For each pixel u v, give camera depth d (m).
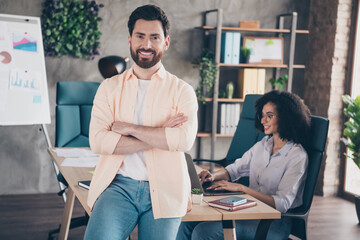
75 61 4.43
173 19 4.67
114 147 1.47
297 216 2.06
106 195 1.44
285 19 5.01
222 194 1.98
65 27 4.29
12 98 3.67
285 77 4.72
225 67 4.84
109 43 4.52
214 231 2.06
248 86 4.68
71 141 3.45
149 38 1.47
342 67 4.64
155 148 1.49
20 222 3.54
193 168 2.17
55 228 3.43
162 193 1.44
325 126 2.19
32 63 3.79
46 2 4.21
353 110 3.81
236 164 2.62
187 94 1.55
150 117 1.52
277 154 2.32
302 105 2.26
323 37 4.76
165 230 1.41
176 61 4.72
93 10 4.35
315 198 4.59
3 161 4.32
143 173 1.47
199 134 4.59
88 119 3.51
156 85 1.54
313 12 4.94
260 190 2.38
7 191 4.36
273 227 2.10
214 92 4.55
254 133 2.96
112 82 1.59
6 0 4.14
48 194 4.41
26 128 4.36
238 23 4.87
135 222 1.45
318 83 4.82
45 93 3.83
